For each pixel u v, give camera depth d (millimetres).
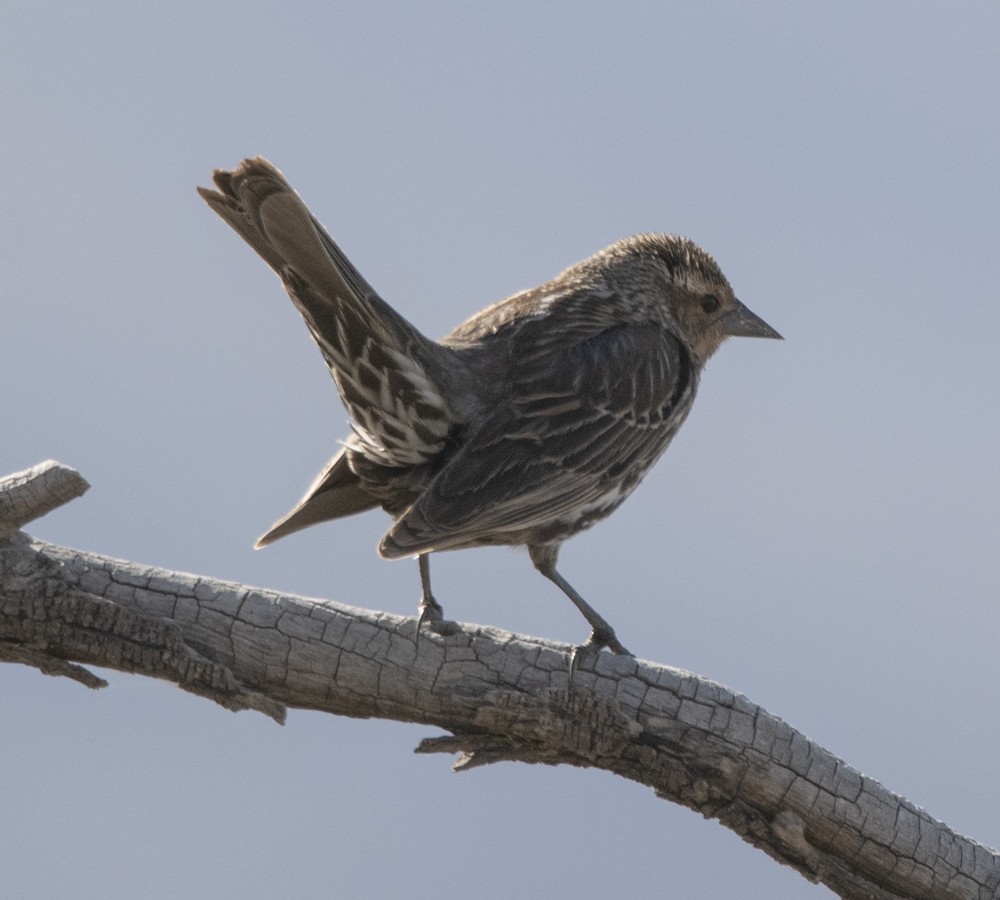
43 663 8539
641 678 8867
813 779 8906
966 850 9172
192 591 8625
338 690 8766
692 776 8859
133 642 8469
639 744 8828
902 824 9031
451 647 8797
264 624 8641
